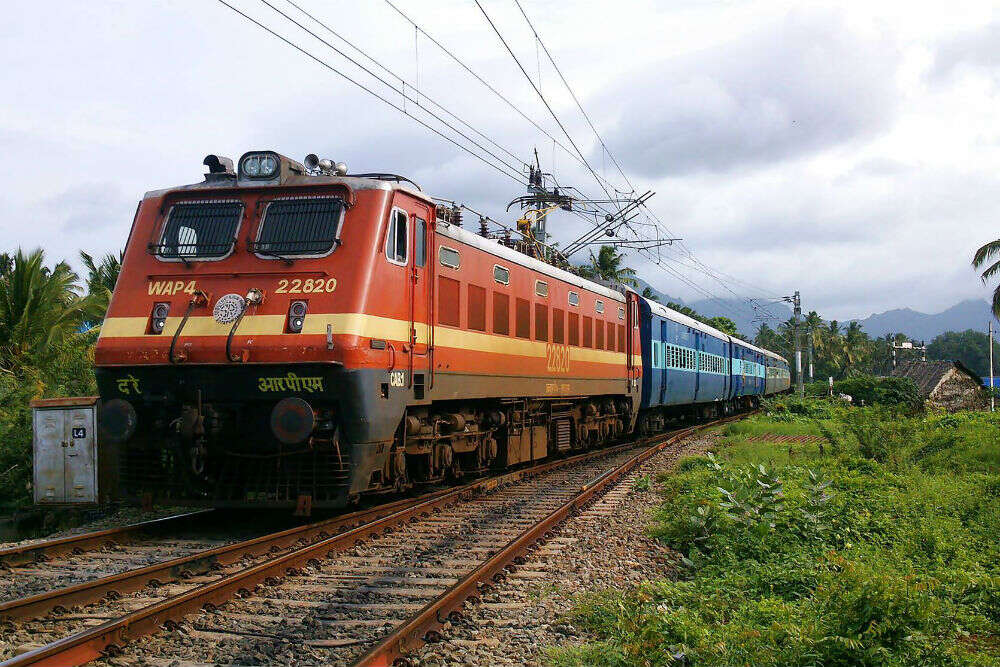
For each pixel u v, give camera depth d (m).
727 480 10.83
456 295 11.53
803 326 99.44
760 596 6.90
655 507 11.34
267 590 6.78
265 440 9.23
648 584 6.86
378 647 5.02
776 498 9.26
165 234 9.85
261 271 9.33
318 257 9.30
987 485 12.27
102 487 12.01
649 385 23.30
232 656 5.25
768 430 24.44
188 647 5.42
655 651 5.25
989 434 18.98
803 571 7.27
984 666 5.34
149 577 6.95
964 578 6.90
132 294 9.56
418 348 10.28
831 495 9.63
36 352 21.06
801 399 34.62
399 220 9.87
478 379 12.27
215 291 9.32
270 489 9.41
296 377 8.82
